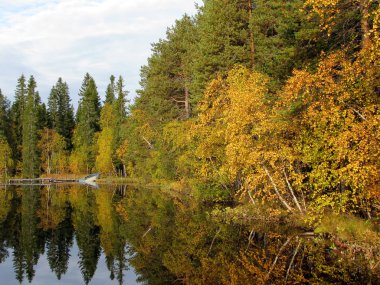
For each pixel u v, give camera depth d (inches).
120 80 2866.6
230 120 735.7
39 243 701.9
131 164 2551.7
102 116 3191.4
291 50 703.7
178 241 677.3
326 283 408.8
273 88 789.2
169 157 1642.5
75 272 514.9
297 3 733.3
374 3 533.6
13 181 2859.3
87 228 848.9
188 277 462.6
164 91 1581.0
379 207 546.0
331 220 593.0
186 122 1257.4
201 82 1089.4
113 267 535.5
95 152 3134.8
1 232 809.5
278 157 674.2
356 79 482.0
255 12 1013.2
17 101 3553.2
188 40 1544.0
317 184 573.9
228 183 1040.2
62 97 3656.5
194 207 1098.7
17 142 3297.2
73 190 1963.6
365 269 449.7
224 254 561.3
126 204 1278.3
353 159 470.0
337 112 480.1
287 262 499.2
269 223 764.0
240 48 994.7
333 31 620.7
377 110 463.8
